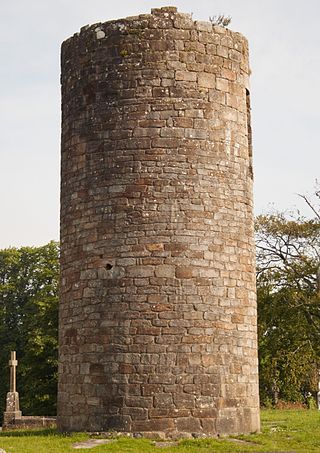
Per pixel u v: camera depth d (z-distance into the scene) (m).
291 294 36.34
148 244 14.93
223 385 14.77
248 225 16.06
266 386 38.28
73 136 16.27
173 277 14.81
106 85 15.79
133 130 15.40
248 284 15.79
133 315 14.72
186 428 14.30
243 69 16.55
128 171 15.27
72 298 15.70
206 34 15.91
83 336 15.23
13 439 14.41
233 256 15.48
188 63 15.65
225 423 14.62
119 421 14.41
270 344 36.69
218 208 15.40
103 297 15.04
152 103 15.43
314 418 20.08
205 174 15.37
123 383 14.52
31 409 40.97
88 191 15.69
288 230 37.44
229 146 15.81
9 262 50.59
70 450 12.63
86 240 15.55
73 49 16.66
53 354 41.06
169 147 15.28
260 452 12.63
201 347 14.70
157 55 15.59
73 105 16.41
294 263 37.44
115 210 15.23
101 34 16.03
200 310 14.82
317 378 36.47
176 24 15.75
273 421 18.92
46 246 50.81
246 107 16.81
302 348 36.34
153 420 14.29
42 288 48.50
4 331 48.91
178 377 14.48
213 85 15.78
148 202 15.09
